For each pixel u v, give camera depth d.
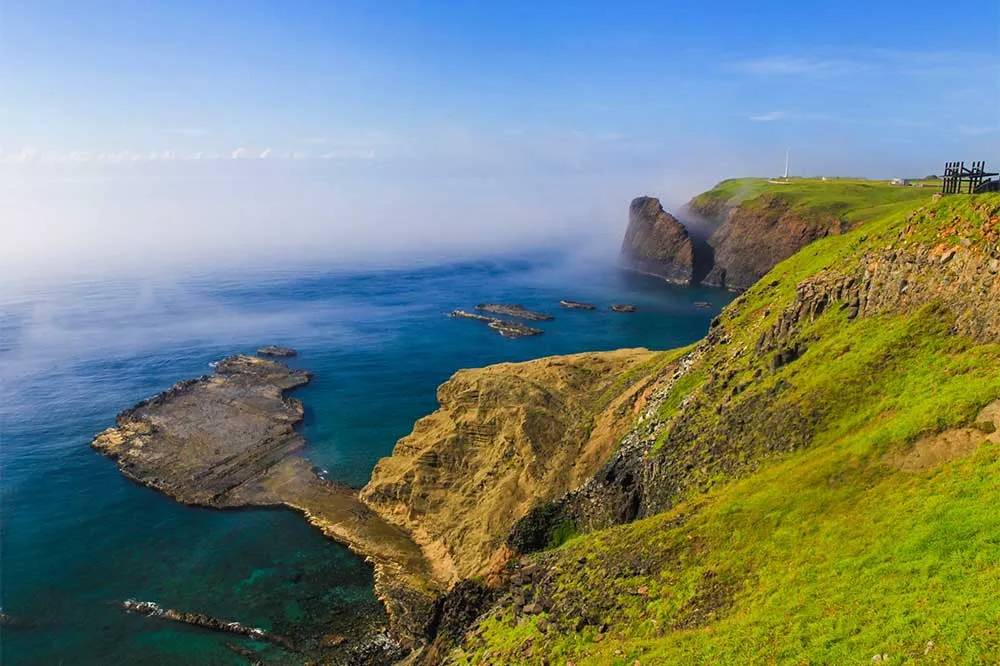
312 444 106.56
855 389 42.66
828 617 27.23
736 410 50.84
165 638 61.41
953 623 23.38
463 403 91.56
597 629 35.88
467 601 50.75
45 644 60.66
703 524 38.84
